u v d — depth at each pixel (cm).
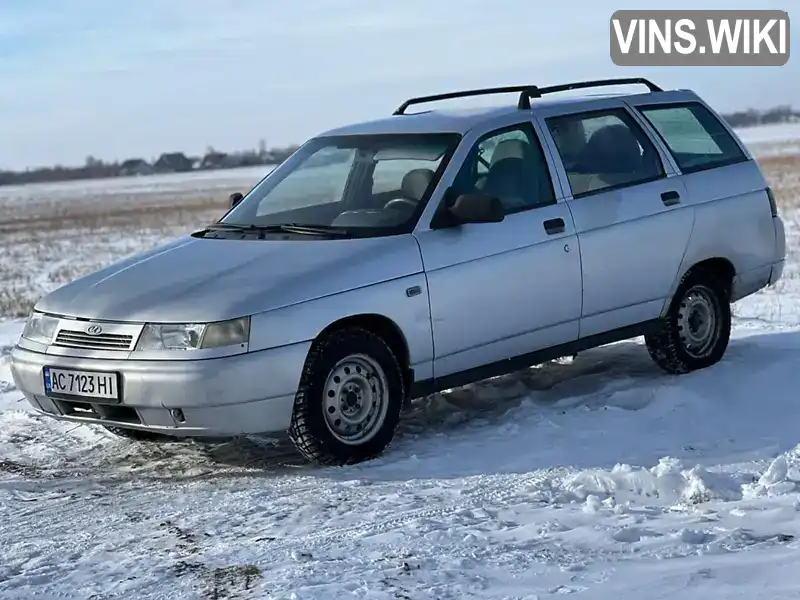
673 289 789
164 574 453
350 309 630
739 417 699
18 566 477
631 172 783
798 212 2541
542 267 715
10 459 690
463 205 670
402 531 489
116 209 5197
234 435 610
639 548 454
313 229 687
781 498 521
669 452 632
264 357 601
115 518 551
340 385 632
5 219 4719
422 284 661
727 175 834
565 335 736
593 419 697
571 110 771
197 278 643
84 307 644
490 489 568
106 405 620
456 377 688
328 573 436
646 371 826
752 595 391
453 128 729
